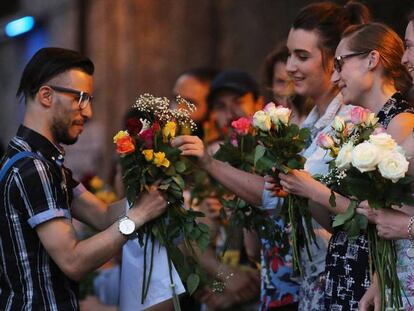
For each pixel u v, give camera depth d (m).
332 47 8.75
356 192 7.17
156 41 20.30
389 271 7.42
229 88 12.01
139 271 8.00
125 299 8.06
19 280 7.48
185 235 7.88
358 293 7.71
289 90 9.85
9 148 7.72
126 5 20.25
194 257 8.00
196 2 20.42
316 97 8.97
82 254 7.42
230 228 9.28
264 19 19.61
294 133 7.86
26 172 7.45
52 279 7.55
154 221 7.81
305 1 18.66
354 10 9.02
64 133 7.79
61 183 7.70
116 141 7.59
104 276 11.66
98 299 11.87
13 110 28.19
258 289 10.81
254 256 10.33
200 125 11.88
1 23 27.89
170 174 7.67
